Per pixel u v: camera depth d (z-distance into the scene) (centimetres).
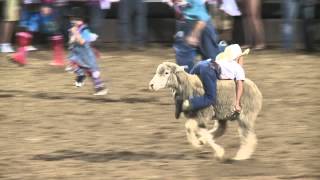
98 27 2295
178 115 1066
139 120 1423
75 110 1504
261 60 2069
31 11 2173
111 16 2436
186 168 1088
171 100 1609
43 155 1174
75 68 1598
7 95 1645
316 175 1047
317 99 1603
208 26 1384
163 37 2470
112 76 1873
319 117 1441
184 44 1377
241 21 2312
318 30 2359
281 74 1878
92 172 1070
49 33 2194
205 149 1208
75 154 1180
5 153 1186
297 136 1292
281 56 2141
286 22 2252
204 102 1027
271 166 1096
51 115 1462
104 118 1441
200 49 1395
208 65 1039
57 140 1276
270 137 1286
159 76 1030
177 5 1388
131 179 1030
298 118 1434
